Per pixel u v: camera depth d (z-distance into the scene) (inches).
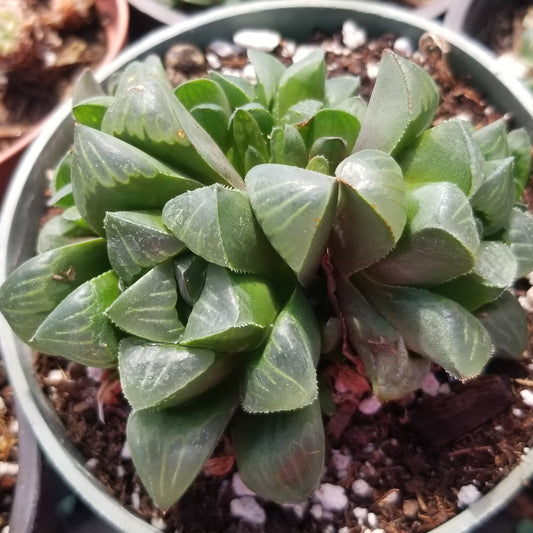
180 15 7.7
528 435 4.7
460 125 3.9
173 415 3.8
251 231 3.6
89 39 8.4
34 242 5.8
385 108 4.0
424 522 4.5
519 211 4.4
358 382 4.6
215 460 4.6
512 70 7.7
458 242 3.4
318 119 4.4
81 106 4.4
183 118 3.8
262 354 3.6
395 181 3.4
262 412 3.6
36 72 8.0
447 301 3.8
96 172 3.7
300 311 3.7
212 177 3.9
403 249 3.7
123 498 4.7
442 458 4.8
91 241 4.2
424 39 6.2
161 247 3.6
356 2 6.5
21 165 5.7
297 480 3.8
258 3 6.5
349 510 4.7
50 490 5.3
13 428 5.8
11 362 4.9
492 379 4.8
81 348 3.7
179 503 4.7
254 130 4.3
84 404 5.1
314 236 3.3
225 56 6.7
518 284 5.4
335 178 3.3
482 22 7.9
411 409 4.9
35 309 4.1
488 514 4.3
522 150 4.9
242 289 3.5
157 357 3.5
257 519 4.7
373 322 3.9
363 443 4.9
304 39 6.8
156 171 3.6
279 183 3.3
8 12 7.7
